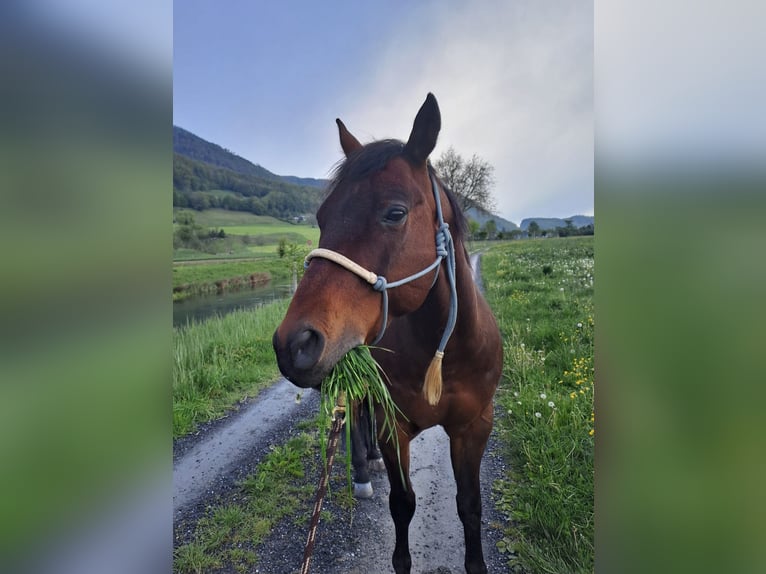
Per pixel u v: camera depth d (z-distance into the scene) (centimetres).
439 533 228
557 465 251
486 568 188
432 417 180
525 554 203
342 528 237
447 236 149
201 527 239
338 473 290
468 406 180
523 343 443
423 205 138
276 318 674
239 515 247
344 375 123
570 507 219
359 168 134
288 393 444
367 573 206
